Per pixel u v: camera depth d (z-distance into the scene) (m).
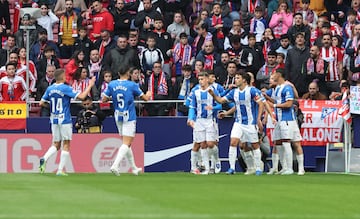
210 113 68.56
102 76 78.38
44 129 74.25
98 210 39.00
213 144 68.88
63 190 49.66
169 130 74.81
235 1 93.38
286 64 80.75
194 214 37.50
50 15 91.62
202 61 80.06
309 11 90.25
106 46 85.75
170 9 93.06
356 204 43.34
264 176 64.69
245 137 67.12
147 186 52.91
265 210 39.91
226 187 52.72
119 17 89.94
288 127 68.50
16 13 94.31
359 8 90.62
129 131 63.97
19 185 53.28
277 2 92.00
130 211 38.66
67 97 64.00
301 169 69.38
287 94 67.75
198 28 86.94
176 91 80.06
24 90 78.56
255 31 88.31
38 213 37.59
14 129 73.94
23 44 86.94
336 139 74.94
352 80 82.62
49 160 71.88
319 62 79.94
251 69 81.50
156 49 83.12
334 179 61.66
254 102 66.56
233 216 36.91
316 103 75.19
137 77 78.62
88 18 89.69
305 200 45.16
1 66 85.62
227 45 86.25
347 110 73.25
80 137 72.19
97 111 73.38
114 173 63.88
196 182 56.84
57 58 83.06
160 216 36.53
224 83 79.00
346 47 84.06
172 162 74.88
